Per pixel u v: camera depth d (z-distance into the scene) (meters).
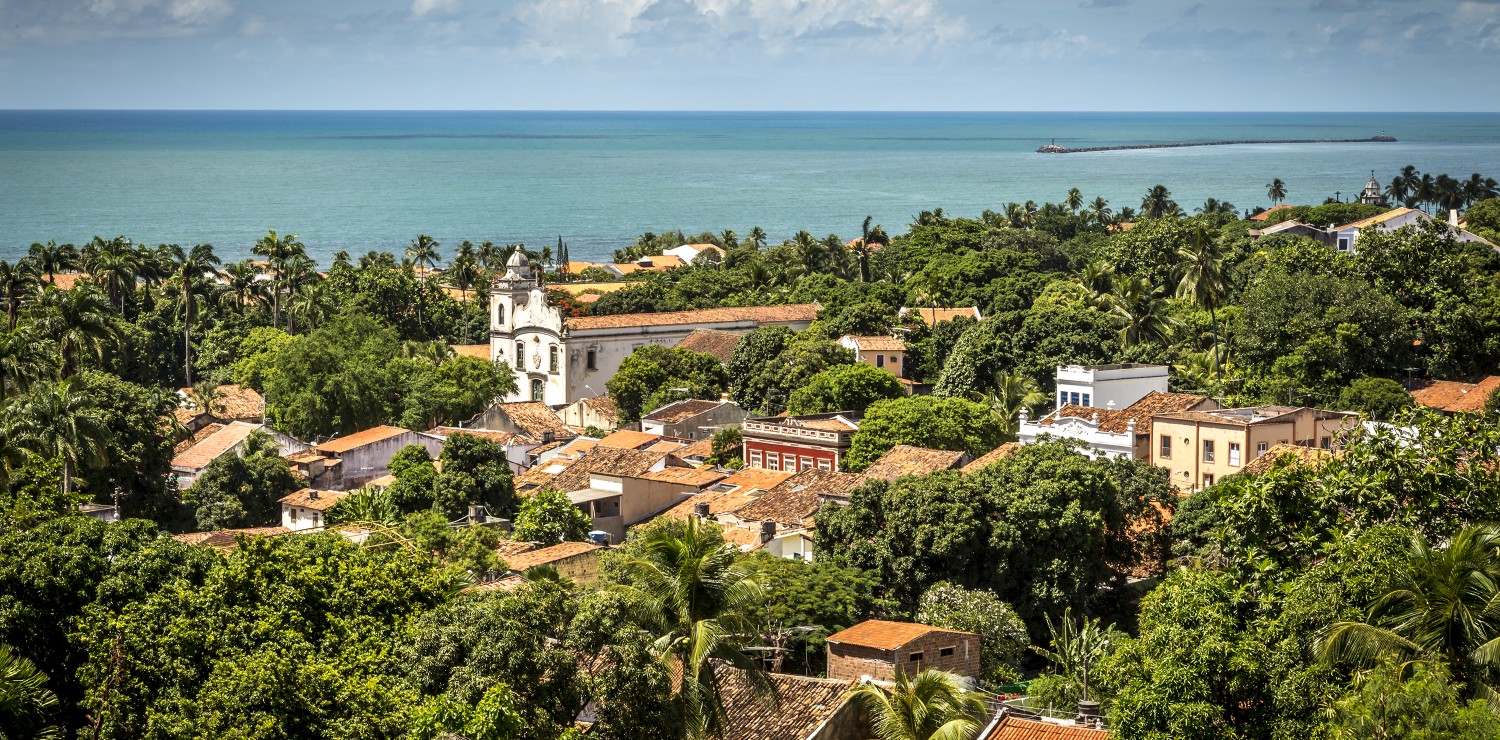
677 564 50.69
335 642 51.41
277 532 88.50
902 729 48.81
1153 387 132.00
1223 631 48.25
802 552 86.44
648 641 47.16
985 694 57.16
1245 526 59.00
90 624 50.28
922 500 77.62
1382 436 60.69
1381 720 41.88
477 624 46.50
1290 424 109.31
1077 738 48.03
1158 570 86.88
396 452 121.12
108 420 101.81
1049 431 117.75
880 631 61.06
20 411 91.75
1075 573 78.50
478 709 42.75
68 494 71.19
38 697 47.47
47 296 131.75
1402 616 47.44
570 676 45.97
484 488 96.94
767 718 50.28
